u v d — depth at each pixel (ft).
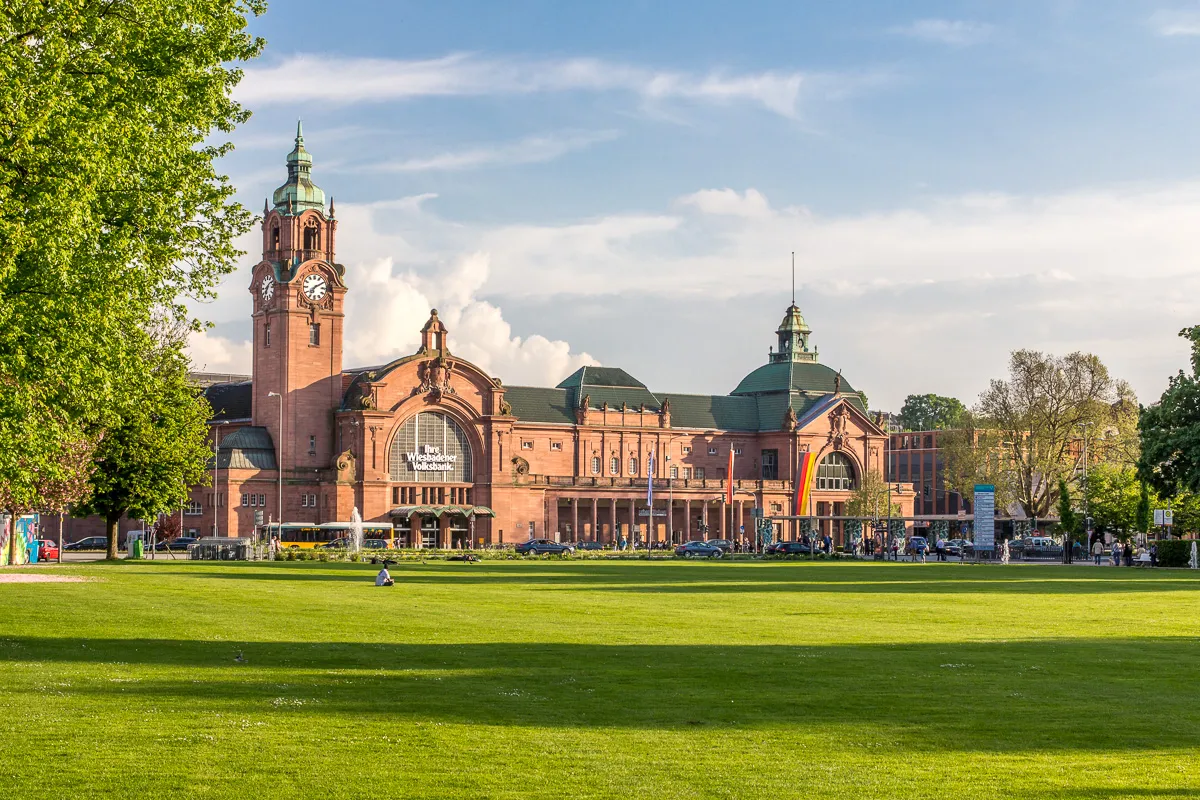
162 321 368.48
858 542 615.16
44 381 143.23
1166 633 145.48
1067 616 170.81
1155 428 352.90
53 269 132.46
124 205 150.61
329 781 65.98
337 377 592.19
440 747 74.18
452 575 300.81
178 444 380.78
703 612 173.47
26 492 168.86
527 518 631.97
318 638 131.95
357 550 469.57
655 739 77.30
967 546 511.40
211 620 151.84
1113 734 80.18
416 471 600.39
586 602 193.67
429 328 608.60
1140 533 467.11
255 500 562.25
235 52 169.17
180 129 159.63
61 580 245.86
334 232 598.75
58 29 141.38
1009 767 70.85
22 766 68.23
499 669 106.93
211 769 68.03
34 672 102.01
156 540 534.37
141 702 87.56
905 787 66.13
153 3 151.94
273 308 582.76
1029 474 529.45
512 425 637.71
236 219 174.29
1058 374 519.60
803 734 79.41
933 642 132.16
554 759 71.51
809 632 143.23
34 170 134.82
